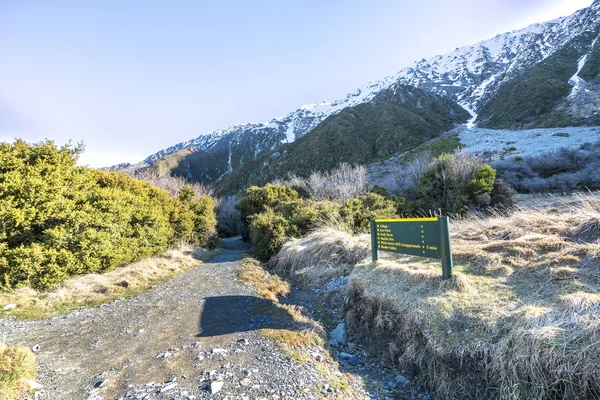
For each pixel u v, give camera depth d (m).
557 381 2.47
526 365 2.67
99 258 6.98
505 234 5.42
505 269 4.15
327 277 7.68
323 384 2.95
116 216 7.77
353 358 3.99
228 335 3.98
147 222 9.64
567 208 5.89
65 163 7.28
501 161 34.88
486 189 11.46
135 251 8.56
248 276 7.87
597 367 2.34
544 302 3.21
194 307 5.27
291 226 11.43
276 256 10.45
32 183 5.94
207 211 18.19
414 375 3.54
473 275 4.28
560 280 3.52
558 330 2.70
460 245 5.40
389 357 3.96
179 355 3.35
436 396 3.17
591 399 2.32
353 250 8.17
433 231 4.50
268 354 3.43
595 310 2.78
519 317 3.07
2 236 5.48
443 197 12.61
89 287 6.05
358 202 12.02
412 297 4.20
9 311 4.77
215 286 6.90
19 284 5.51
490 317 3.27
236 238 28.84
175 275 8.23
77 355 3.34
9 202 5.57
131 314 4.85
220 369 3.02
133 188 12.09
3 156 6.03
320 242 8.90
